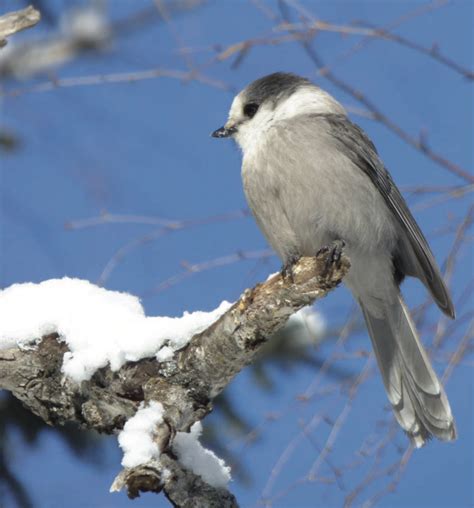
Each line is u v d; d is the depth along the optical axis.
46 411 7.92
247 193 9.45
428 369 9.11
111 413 7.65
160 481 6.83
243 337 7.32
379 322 9.49
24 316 7.87
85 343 7.68
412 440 8.93
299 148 9.14
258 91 9.98
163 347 7.58
